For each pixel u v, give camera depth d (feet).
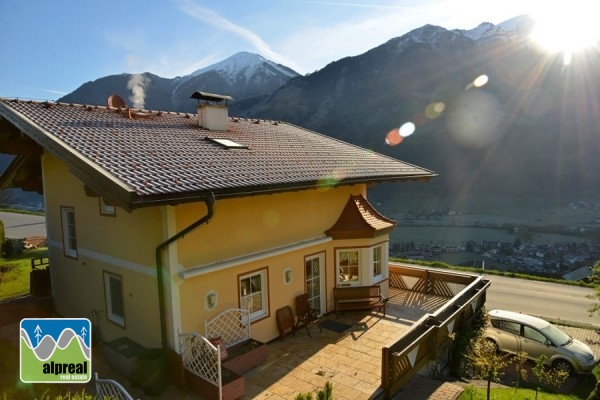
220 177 24.64
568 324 49.57
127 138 29.25
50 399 22.48
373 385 24.61
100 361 27.84
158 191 19.75
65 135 26.27
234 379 22.85
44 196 37.47
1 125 33.78
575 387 34.96
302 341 31.14
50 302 37.73
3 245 68.13
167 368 24.59
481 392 28.30
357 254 38.63
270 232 31.22
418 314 37.24
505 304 57.62
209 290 26.45
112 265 29.25
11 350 28.43
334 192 38.24
